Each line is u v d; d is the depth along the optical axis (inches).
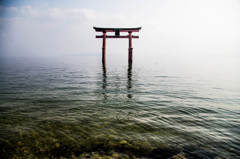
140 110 260.4
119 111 254.4
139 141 161.5
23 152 141.3
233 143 160.6
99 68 1009.5
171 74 750.5
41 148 147.9
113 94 370.0
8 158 132.8
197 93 387.5
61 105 283.1
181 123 209.0
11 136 169.0
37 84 484.1
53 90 404.8
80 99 324.2
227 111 259.8
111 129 188.4
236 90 424.8
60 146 151.4
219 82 551.2
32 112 245.0
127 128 191.5
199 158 134.8
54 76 658.2
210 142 161.8
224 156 138.5
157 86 470.6
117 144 155.4
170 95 366.0
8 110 252.7
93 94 367.9
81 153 140.5
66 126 195.6
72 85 473.7
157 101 315.0
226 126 201.8
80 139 164.7
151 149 147.3
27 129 186.2
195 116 235.8
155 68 1029.2
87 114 239.1
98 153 140.5
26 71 837.2
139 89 427.8
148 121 214.2
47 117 225.0
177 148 149.6
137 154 139.4
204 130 189.5
